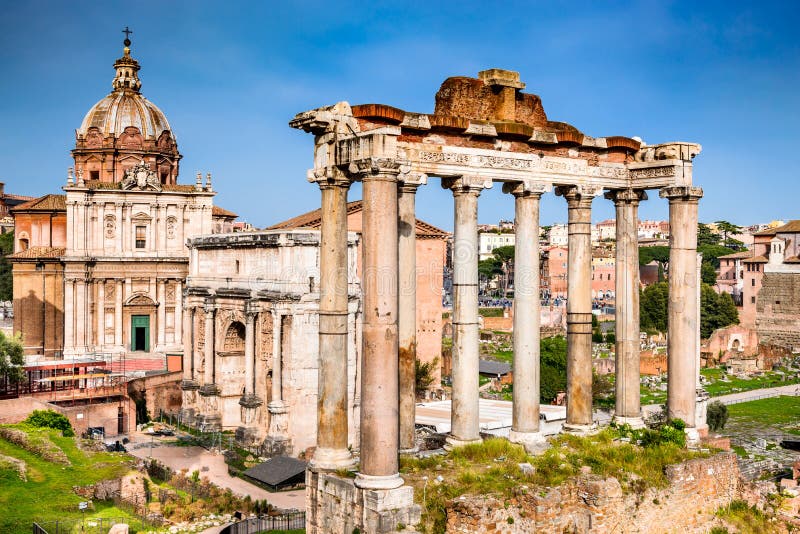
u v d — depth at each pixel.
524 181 38.88
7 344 92.75
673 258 42.31
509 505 32.31
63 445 74.19
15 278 118.94
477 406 37.88
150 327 119.00
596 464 36.56
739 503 40.00
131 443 90.50
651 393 138.38
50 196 126.31
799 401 137.62
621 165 43.03
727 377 164.88
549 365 118.06
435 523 31.59
